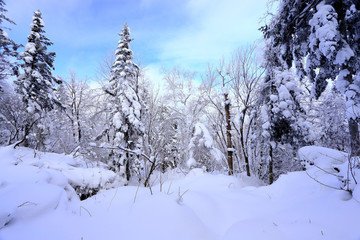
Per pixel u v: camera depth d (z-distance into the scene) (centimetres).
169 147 1784
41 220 323
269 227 332
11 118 1434
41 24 1452
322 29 534
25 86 1270
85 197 635
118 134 1266
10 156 530
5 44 1278
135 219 338
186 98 2003
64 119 2338
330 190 419
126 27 1480
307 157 570
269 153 1138
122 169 1248
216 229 374
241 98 1429
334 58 575
